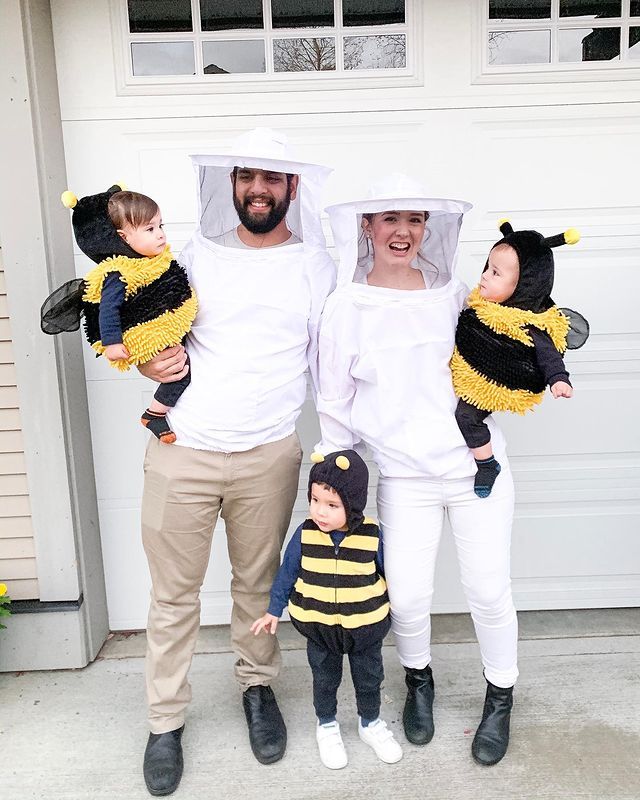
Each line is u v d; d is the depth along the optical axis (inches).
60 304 80.4
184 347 83.1
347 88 106.6
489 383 76.4
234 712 97.5
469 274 111.0
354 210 76.5
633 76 106.8
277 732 89.8
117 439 112.7
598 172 109.0
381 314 79.2
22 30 94.3
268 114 106.9
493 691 89.9
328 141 107.7
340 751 87.0
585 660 106.3
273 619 84.5
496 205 109.6
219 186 82.3
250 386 80.7
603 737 90.6
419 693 92.4
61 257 102.3
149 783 83.9
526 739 90.5
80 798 83.9
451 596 118.3
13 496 105.0
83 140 106.0
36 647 107.0
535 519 117.2
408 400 80.9
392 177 79.7
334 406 84.2
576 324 83.0
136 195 75.7
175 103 106.1
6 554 106.3
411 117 107.1
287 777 85.9
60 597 106.7
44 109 98.9
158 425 81.6
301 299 82.1
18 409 103.0
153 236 76.2
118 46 104.5
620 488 116.3
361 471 78.5
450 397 81.0
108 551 115.6
